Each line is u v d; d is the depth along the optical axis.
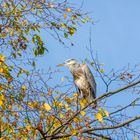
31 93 12.62
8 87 12.74
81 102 12.42
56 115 12.43
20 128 12.55
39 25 14.52
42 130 12.38
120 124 12.38
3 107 12.56
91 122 12.41
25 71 13.09
